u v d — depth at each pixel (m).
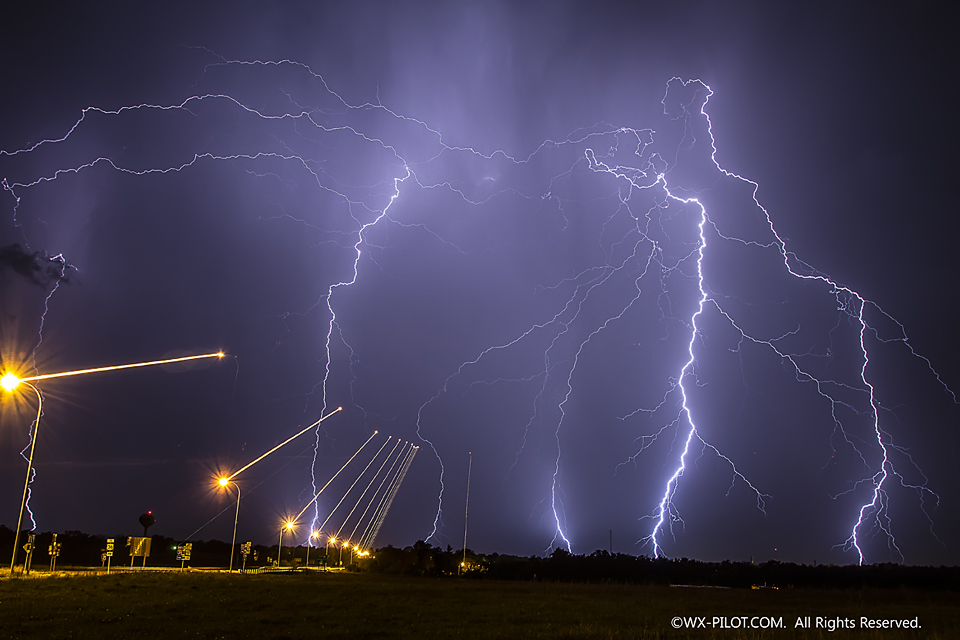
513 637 14.38
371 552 60.09
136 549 33.66
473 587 33.50
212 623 15.13
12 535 51.91
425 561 54.62
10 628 13.48
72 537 54.88
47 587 22.33
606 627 16.95
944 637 15.93
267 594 23.22
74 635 12.72
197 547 72.31
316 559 61.09
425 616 18.19
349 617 17.20
